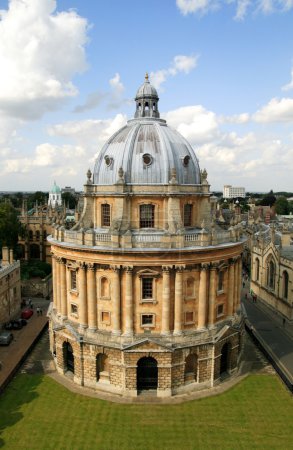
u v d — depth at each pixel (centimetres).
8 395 4838
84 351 4991
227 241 5209
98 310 4978
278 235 9250
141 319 4866
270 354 6138
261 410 4556
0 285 7000
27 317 7738
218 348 5078
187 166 5331
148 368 4909
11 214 11225
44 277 10031
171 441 4019
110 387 4919
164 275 4731
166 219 5091
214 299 5072
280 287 8081
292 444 3981
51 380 5228
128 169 5094
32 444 3950
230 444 3975
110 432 4147
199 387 5009
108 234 4791
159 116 5928
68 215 14375
